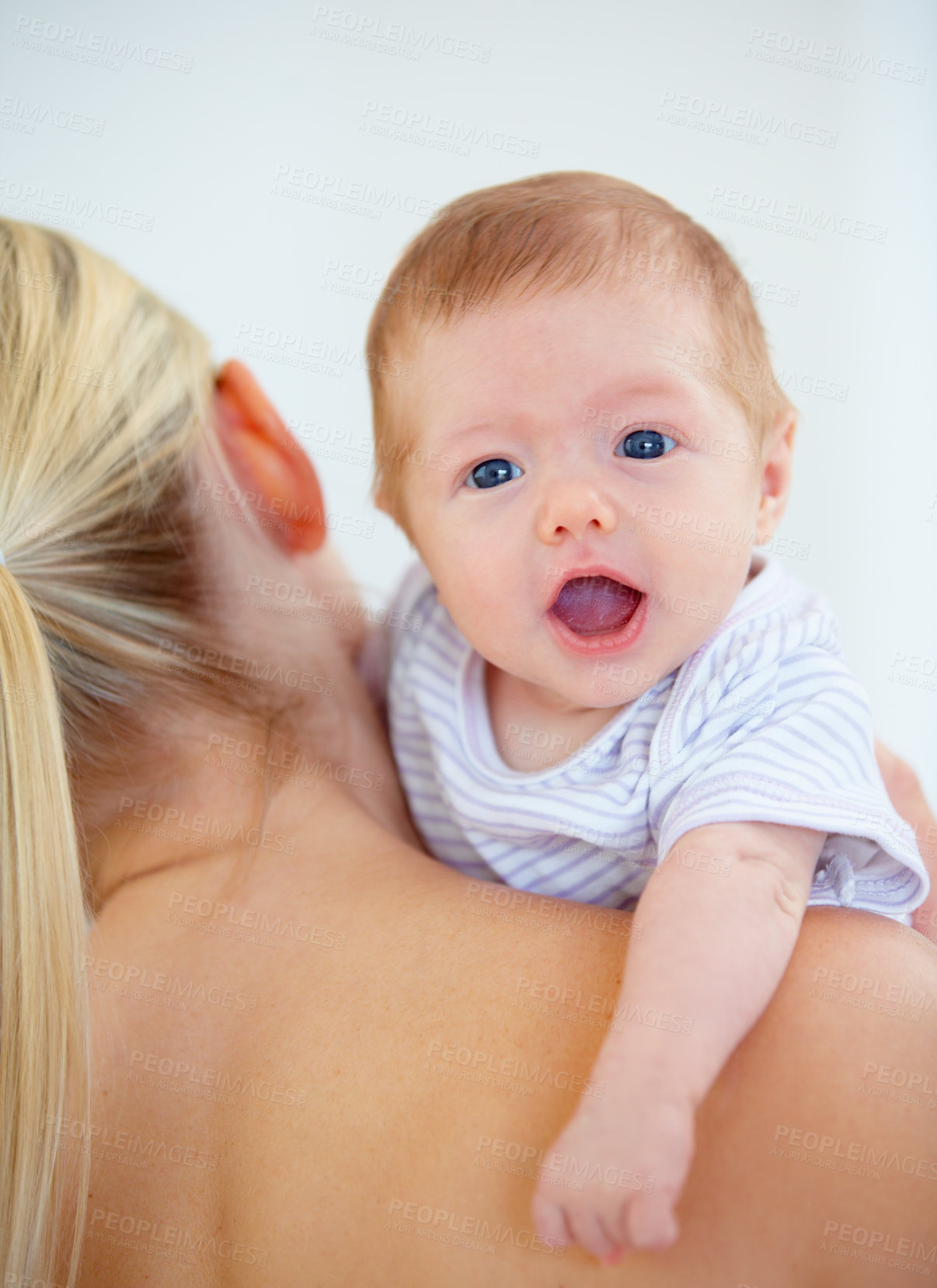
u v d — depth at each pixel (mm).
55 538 883
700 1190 605
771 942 685
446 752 994
